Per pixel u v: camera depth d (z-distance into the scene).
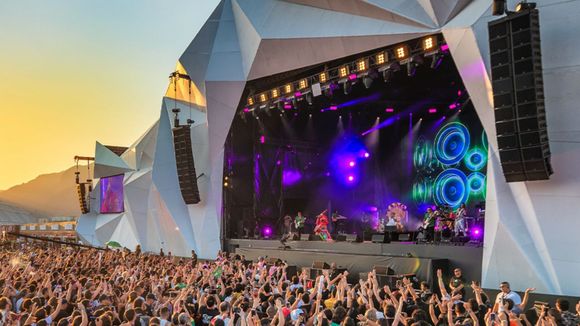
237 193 37.25
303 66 28.20
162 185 36.94
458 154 35.38
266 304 12.04
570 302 16.94
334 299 13.15
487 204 19.98
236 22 31.56
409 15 22.72
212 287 14.60
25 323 9.88
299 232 35.00
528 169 16.86
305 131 40.69
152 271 19.50
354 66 27.28
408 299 13.69
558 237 17.56
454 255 21.30
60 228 78.56
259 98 32.78
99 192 53.53
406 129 39.03
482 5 19.91
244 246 33.00
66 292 13.87
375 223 39.28
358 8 24.98
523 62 16.25
